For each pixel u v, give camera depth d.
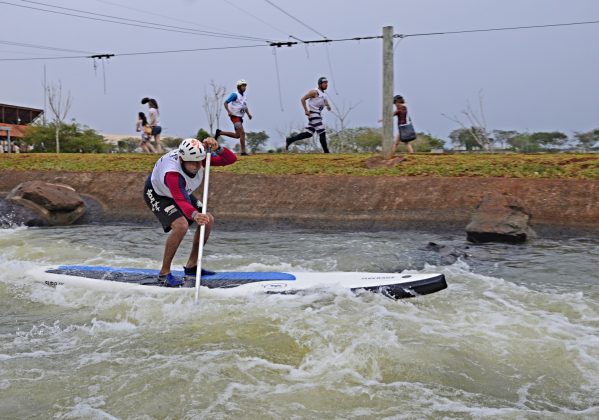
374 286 6.08
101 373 4.45
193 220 6.11
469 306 5.89
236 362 4.58
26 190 12.59
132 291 6.37
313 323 5.26
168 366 4.52
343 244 9.70
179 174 6.05
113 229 11.90
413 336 5.00
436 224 10.80
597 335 5.11
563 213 10.27
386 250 9.05
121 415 3.82
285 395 4.05
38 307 6.35
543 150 19.59
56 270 7.17
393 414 3.79
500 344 4.89
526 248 8.99
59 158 16.69
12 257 9.34
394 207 11.49
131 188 13.78
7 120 36.97
